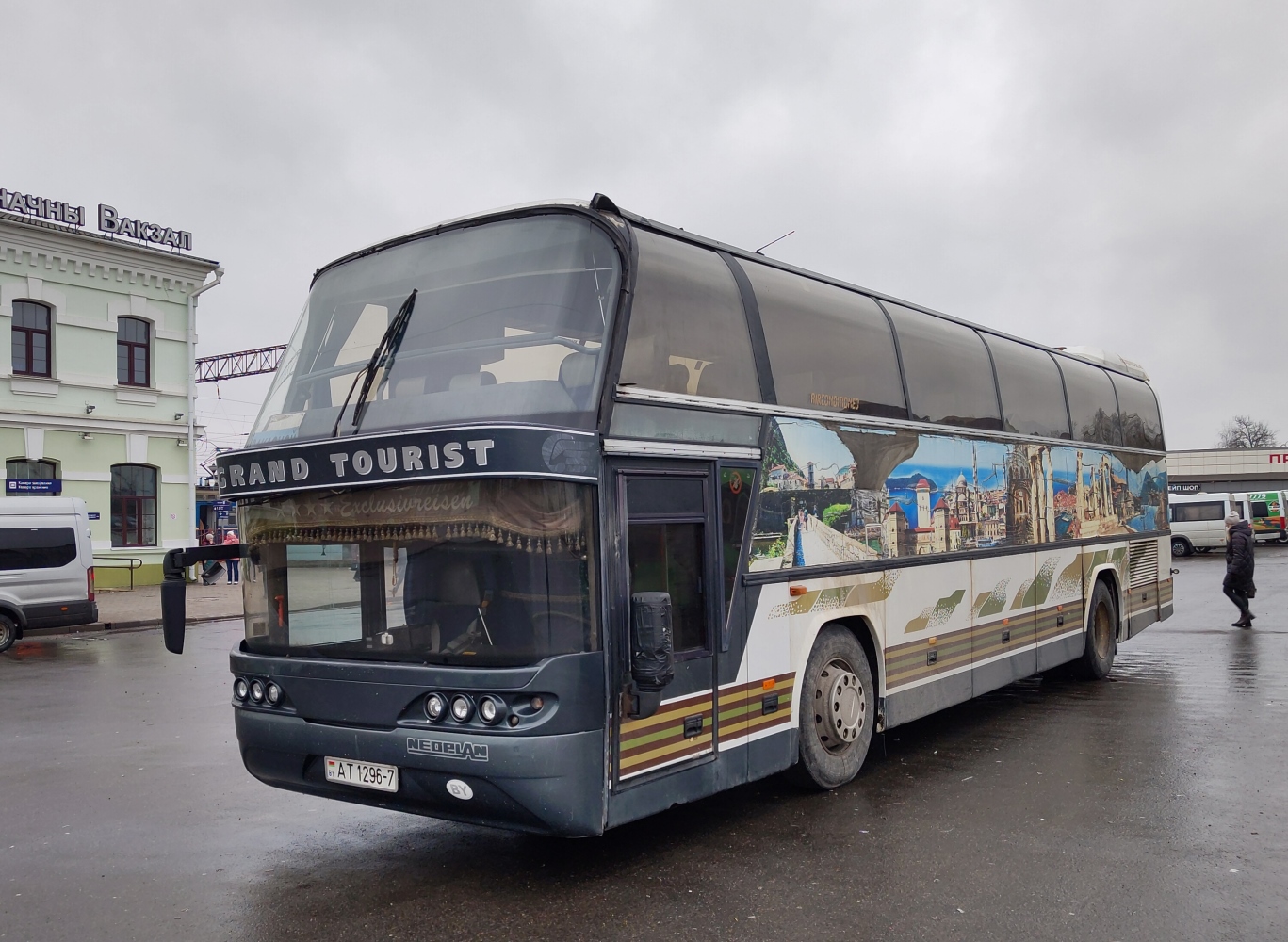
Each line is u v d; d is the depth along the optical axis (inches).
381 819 249.3
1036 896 186.7
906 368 315.0
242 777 295.3
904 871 201.8
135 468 1106.7
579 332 199.5
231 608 916.6
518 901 188.2
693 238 241.3
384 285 230.4
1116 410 491.2
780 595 244.2
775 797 261.3
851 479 277.7
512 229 217.9
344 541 203.2
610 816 187.9
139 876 207.3
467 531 184.7
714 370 230.1
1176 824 229.3
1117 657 534.6
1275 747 305.7
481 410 198.1
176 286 1139.3
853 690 270.2
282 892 196.2
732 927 174.2
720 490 225.8
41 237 1021.2
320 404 224.2
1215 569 1337.4
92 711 411.2
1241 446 4010.8
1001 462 368.8
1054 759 297.7
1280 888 188.9
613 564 192.9
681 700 209.3
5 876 208.4
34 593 650.8
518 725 178.1
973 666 339.9
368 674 193.2
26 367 1018.1
